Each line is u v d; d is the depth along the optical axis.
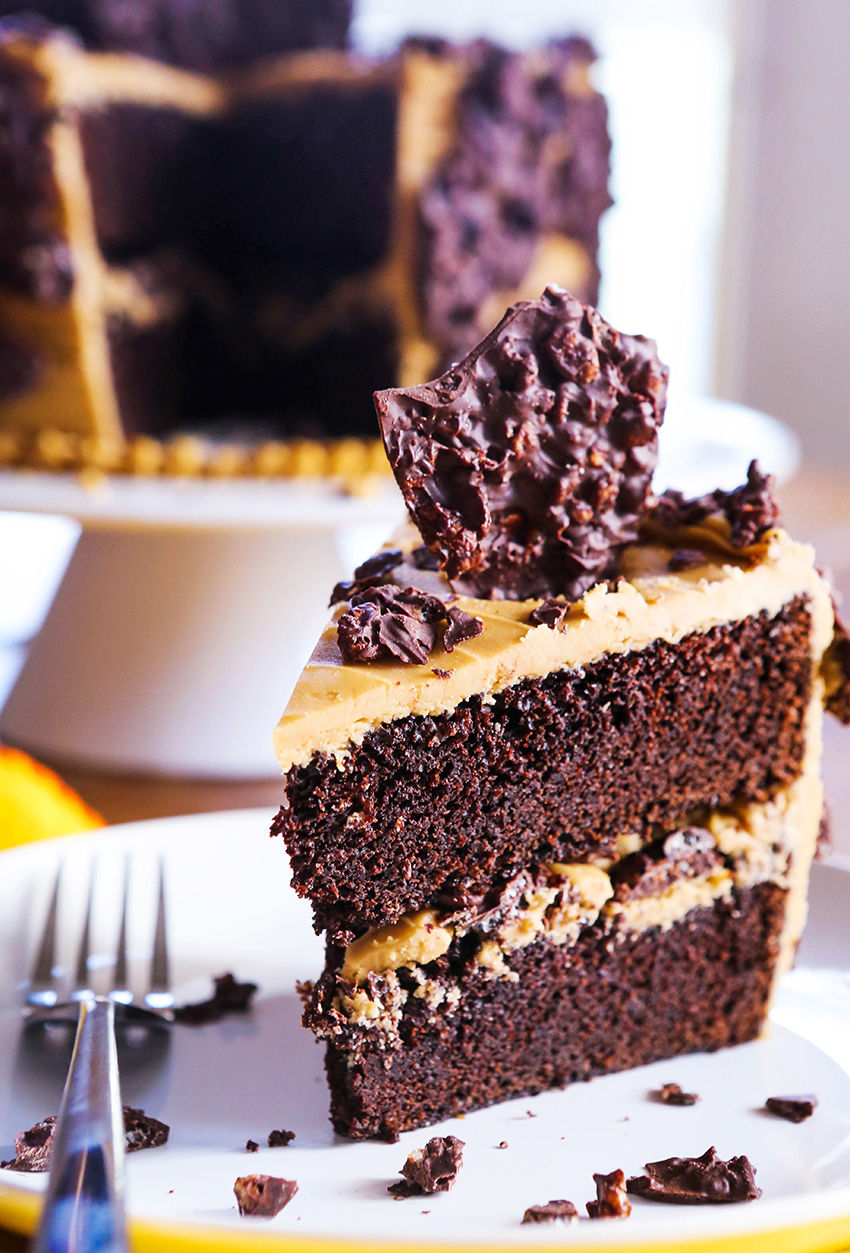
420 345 0.71
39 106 0.68
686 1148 0.40
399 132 0.69
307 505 0.59
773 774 0.44
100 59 0.72
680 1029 0.44
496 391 0.41
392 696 0.40
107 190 0.73
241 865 0.49
